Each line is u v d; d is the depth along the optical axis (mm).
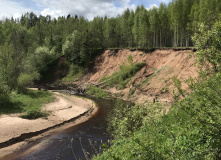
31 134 18625
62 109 27000
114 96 40219
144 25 57094
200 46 4758
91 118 25141
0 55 34312
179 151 4641
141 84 38531
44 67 60938
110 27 74562
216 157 3383
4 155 14766
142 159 3988
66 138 18172
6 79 33281
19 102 26672
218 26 4449
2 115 21453
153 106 8695
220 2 34938
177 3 49156
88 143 16719
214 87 3545
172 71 34875
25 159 14195
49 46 74750
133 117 10008
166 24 59469
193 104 3832
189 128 5590
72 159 13930
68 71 60906
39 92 36219
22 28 80688
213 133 3410
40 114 23297
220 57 3930
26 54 62969
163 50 43625
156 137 6285
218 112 3420
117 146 8023
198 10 40625
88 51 61500
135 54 49469
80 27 83000
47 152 15242
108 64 54656
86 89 46250
